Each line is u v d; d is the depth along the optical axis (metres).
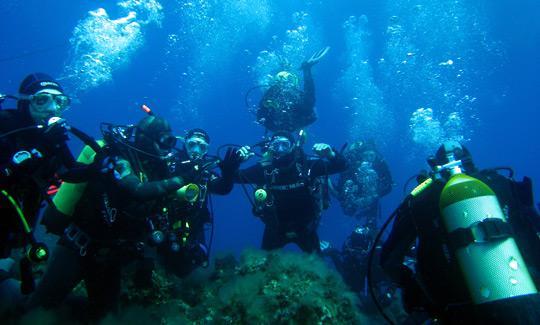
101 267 2.96
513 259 1.67
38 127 2.41
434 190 2.06
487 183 2.16
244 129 62.88
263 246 4.87
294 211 4.64
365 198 8.23
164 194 2.86
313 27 41.41
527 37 38.38
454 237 1.79
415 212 2.12
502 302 1.60
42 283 2.89
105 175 2.75
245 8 31.50
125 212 2.90
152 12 23.44
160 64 49.34
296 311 2.62
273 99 6.31
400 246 2.28
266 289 2.91
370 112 27.39
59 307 3.03
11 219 2.34
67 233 2.92
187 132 5.15
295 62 18.28
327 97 47.44
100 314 3.04
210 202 4.39
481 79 45.94
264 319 2.65
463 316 1.73
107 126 2.97
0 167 2.24
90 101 55.78
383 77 28.39
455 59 32.62
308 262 3.32
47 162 2.48
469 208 1.79
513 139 52.53
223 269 4.16
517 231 2.04
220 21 32.72
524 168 52.38
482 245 1.70
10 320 2.82
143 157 3.02
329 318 2.63
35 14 42.12
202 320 3.00
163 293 3.57
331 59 45.72
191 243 4.07
